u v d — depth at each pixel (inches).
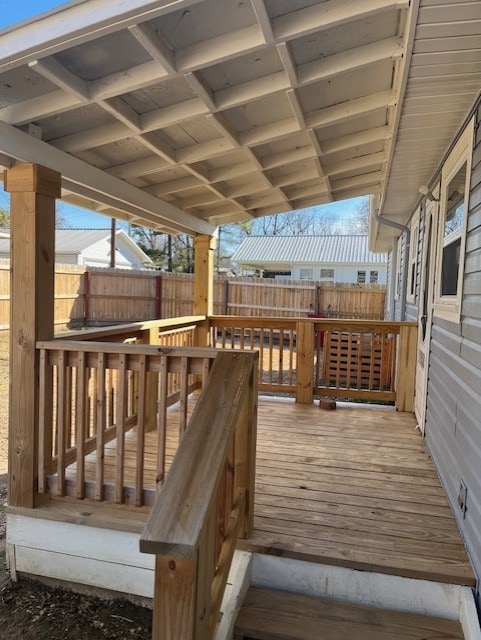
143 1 60.5
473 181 91.7
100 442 92.8
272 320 194.9
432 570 76.3
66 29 65.0
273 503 100.3
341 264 667.4
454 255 113.7
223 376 74.0
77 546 94.4
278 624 73.3
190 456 57.5
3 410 216.1
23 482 96.7
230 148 113.7
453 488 97.6
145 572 91.0
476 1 60.2
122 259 861.2
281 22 68.7
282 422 162.7
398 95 88.4
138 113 97.3
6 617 89.0
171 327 173.0
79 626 86.9
